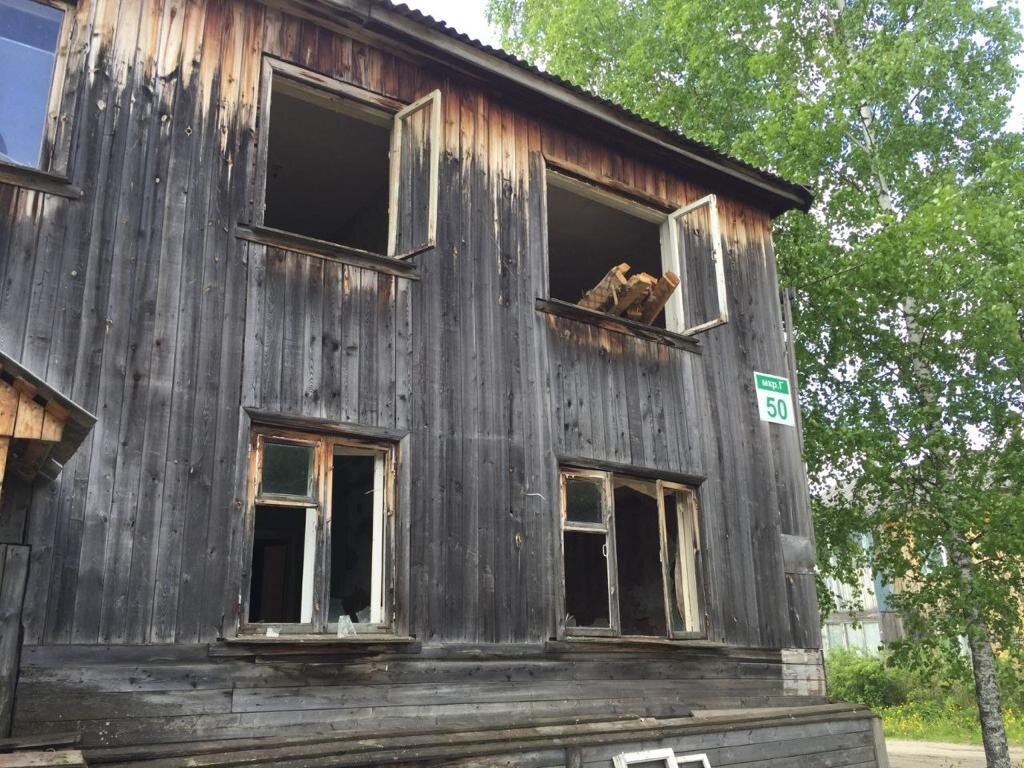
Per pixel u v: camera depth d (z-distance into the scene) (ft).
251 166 21.40
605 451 26.13
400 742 19.12
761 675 27.84
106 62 19.98
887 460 39.34
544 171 27.48
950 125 45.91
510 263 25.71
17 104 19.04
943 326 40.50
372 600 21.03
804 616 29.81
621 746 22.63
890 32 46.57
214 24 21.79
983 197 41.19
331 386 21.22
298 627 19.34
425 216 23.17
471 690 21.38
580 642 23.58
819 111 42.78
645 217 31.07
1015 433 39.55
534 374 25.21
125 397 18.38
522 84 26.43
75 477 17.40
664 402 28.32
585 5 57.52
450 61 25.36
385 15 23.63
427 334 23.31
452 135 25.49
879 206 45.01
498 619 22.41
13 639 15.84
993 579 38.86
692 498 28.22
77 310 18.33
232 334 20.08
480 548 22.63
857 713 29.12
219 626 18.28
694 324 30.07
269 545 34.60
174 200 20.10
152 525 18.02
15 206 18.17
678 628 27.17
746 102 48.78
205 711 17.61
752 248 33.65
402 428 22.11
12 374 13.65
